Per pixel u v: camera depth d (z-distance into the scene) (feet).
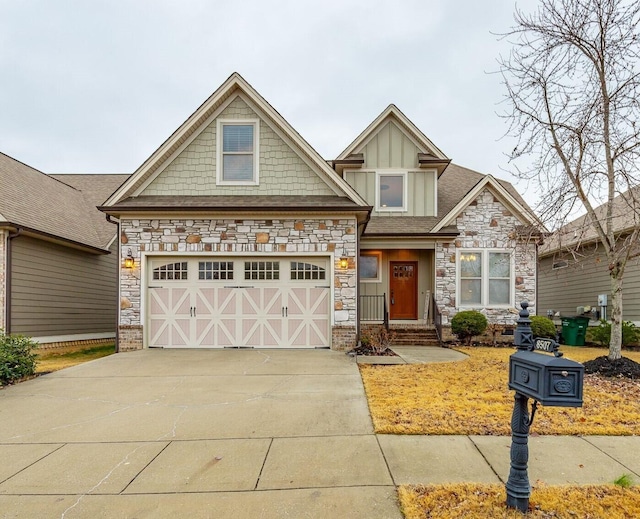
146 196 35.35
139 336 33.12
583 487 10.71
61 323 40.86
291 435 14.67
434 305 41.70
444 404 17.66
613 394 19.11
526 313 10.18
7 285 33.55
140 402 18.94
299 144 35.27
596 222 24.94
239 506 10.09
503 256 41.45
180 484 11.25
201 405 18.38
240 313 33.81
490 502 9.95
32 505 10.26
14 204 36.45
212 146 35.88
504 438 14.10
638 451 13.06
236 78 35.12
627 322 37.24
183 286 33.94
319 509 9.89
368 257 45.34
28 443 14.24
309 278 34.04
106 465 12.48
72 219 45.42
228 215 33.60
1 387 21.68
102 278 48.44
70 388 21.47
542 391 8.84
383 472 11.71
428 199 45.06
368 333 39.78
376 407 17.43
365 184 45.42
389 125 45.96
